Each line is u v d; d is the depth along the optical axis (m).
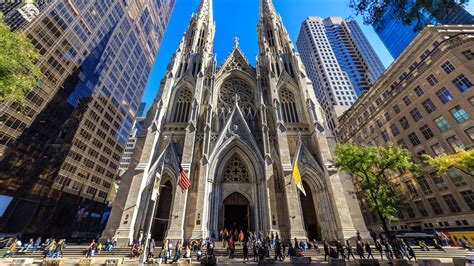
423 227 40.28
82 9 61.56
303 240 23.91
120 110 80.00
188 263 16.12
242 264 17.22
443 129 37.69
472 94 33.50
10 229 39.72
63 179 53.09
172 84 38.75
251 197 30.08
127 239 23.30
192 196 28.05
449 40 39.56
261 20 55.81
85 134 61.75
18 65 17.14
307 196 31.05
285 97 38.94
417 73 43.25
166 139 33.12
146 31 103.12
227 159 32.53
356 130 63.47
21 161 43.41
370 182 23.05
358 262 15.73
